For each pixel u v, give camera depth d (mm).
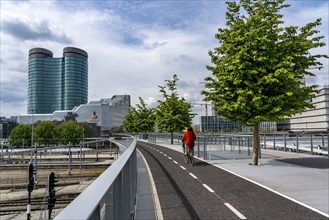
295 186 10125
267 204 7793
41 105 191250
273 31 14945
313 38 14633
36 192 37219
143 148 34344
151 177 12562
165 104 42312
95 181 2508
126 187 4723
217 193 9164
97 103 166750
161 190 9766
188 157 16734
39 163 59844
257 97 14102
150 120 64812
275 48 14469
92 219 1649
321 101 110500
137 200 8367
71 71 191250
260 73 14727
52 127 112438
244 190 9570
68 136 109438
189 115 42531
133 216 6500
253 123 16125
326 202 7973
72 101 190500
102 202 2098
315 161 16984
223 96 15430
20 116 157250
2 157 66625
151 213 7020
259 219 6516
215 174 13008
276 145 25922
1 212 27828
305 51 14648
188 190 9680
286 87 14570
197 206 7637
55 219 1322
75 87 192000
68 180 43812
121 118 160125
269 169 14273
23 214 27500
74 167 56312
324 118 108312
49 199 24203
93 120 151125
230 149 20156
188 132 16797
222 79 15094
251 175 12578
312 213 6953
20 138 107375
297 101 14805
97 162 63250
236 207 7512
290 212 7027
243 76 14688
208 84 15984
